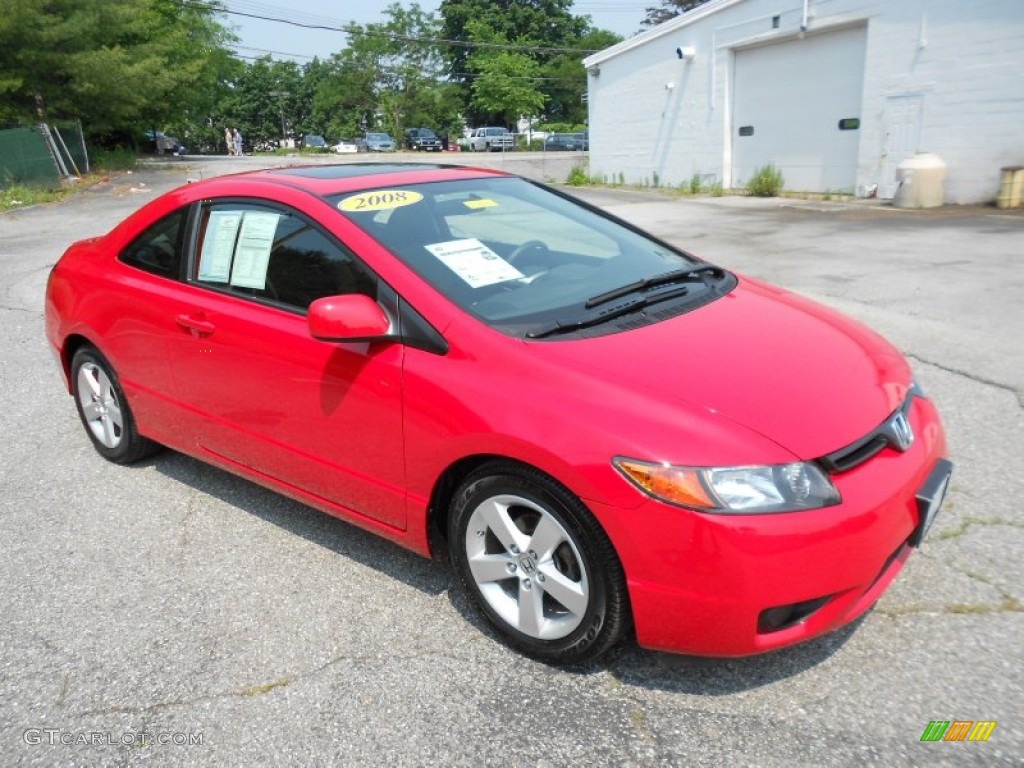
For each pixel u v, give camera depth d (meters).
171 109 36.84
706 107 20.53
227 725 2.56
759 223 13.50
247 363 3.40
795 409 2.53
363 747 2.45
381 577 3.33
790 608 2.38
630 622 2.57
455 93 71.62
